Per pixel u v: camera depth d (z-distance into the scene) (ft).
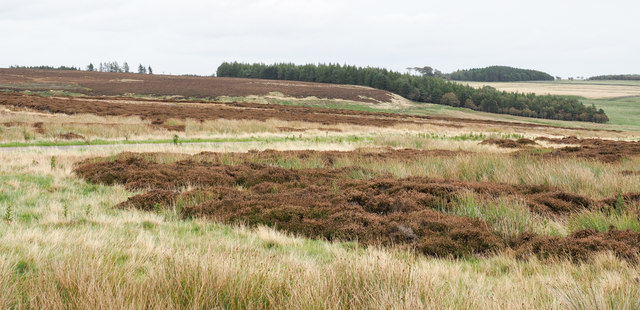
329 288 11.82
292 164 51.16
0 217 22.16
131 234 20.33
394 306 10.48
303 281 12.21
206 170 42.83
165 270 12.28
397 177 41.55
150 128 88.63
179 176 39.19
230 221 25.66
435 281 13.98
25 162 42.96
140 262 15.10
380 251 19.20
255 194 33.06
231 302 10.82
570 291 12.53
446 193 31.09
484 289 14.21
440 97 352.49
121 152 54.80
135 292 10.82
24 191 30.14
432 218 25.30
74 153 53.57
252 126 105.09
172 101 185.47
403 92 354.13
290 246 20.30
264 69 441.27
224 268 12.16
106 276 11.47
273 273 12.93
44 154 50.52
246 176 40.65
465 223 24.11
